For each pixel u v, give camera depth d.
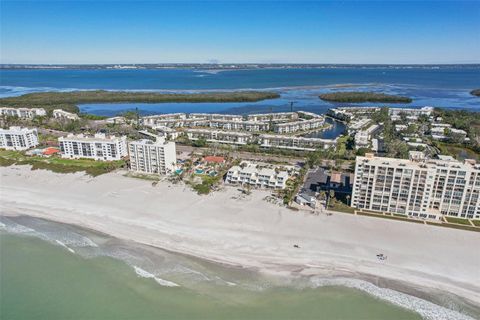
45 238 104.25
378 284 82.81
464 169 108.06
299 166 166.12
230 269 88.50
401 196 113.12
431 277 84.69
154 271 88.31
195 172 155.38
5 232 107.88
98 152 176.00
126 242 100.88
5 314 75.31
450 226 107.50
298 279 84.69
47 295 81.12
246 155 185.62
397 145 189.62
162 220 112.44
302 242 99.00
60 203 126.38
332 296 79.44
